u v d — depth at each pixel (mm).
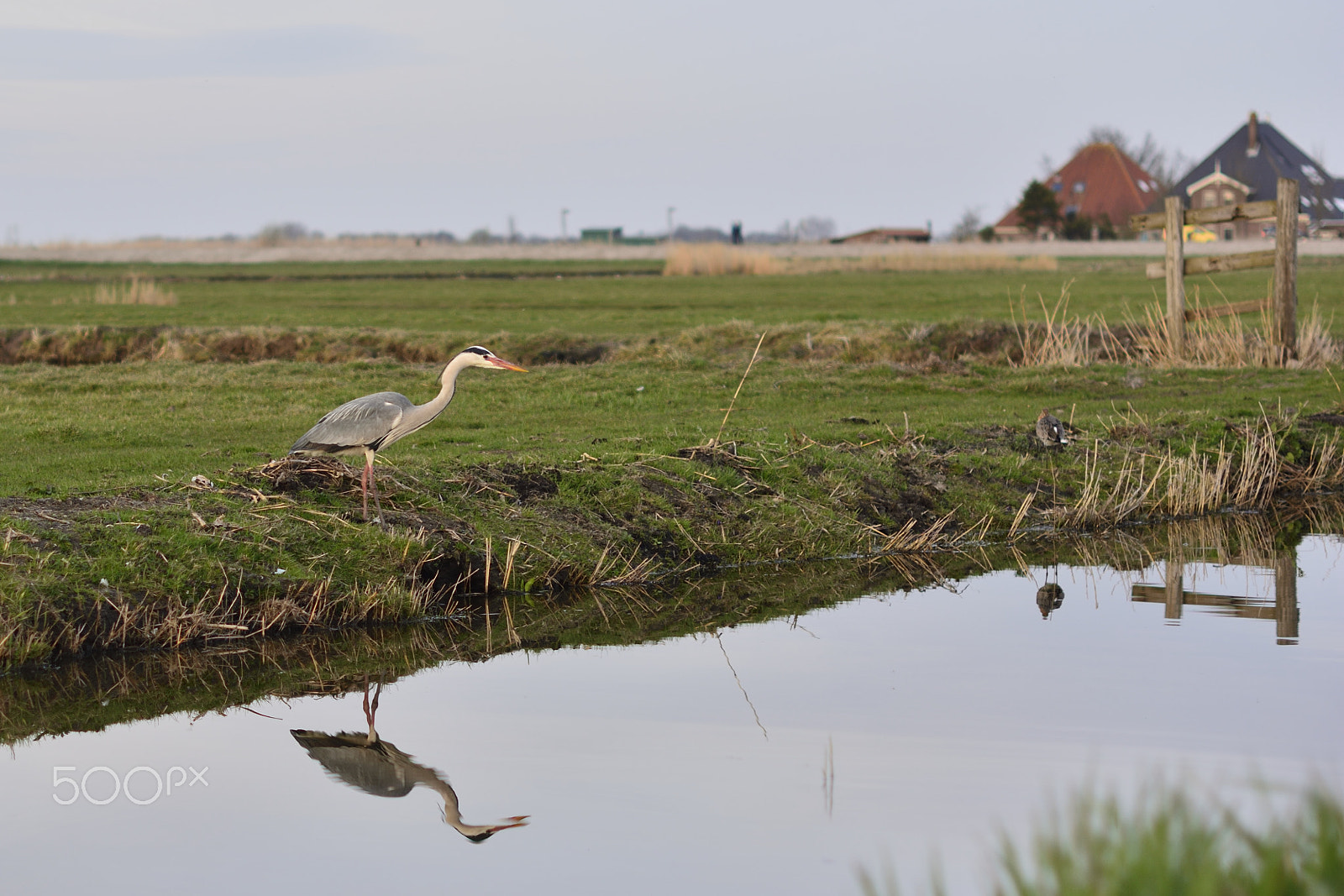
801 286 48781
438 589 12383
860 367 23484
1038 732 8414
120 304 38938
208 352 25891
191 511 12102
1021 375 23156
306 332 26766
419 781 8000
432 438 16766
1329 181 101812
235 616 11203
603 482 14531
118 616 10742
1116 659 10188
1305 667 9953
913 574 13695
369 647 11164
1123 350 26047
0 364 24031
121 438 16250
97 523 11594
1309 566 13922
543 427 17891
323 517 12492
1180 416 19172
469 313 36469
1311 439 18656
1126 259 74375
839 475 15727
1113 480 16812
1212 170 102250
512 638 11430
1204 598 12438
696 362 23969
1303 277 46844
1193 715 8703
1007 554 14586
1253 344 25125
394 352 26078
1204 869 4379
